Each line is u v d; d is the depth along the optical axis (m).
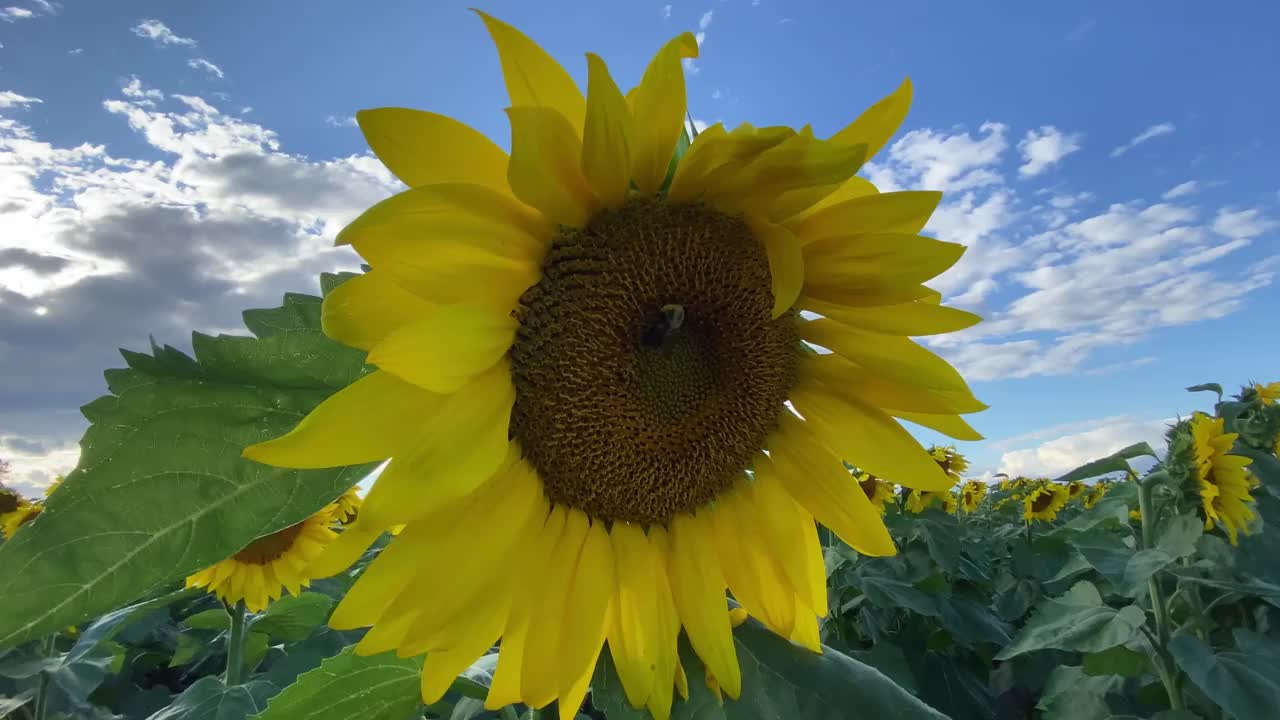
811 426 0.39
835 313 0.35
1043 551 1.38
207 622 0.89
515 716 0.43
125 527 0.26
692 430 0.37
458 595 0.29
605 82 0.26
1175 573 0.88
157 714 0.74
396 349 0.24
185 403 0.28
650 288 0.33
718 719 0.33
